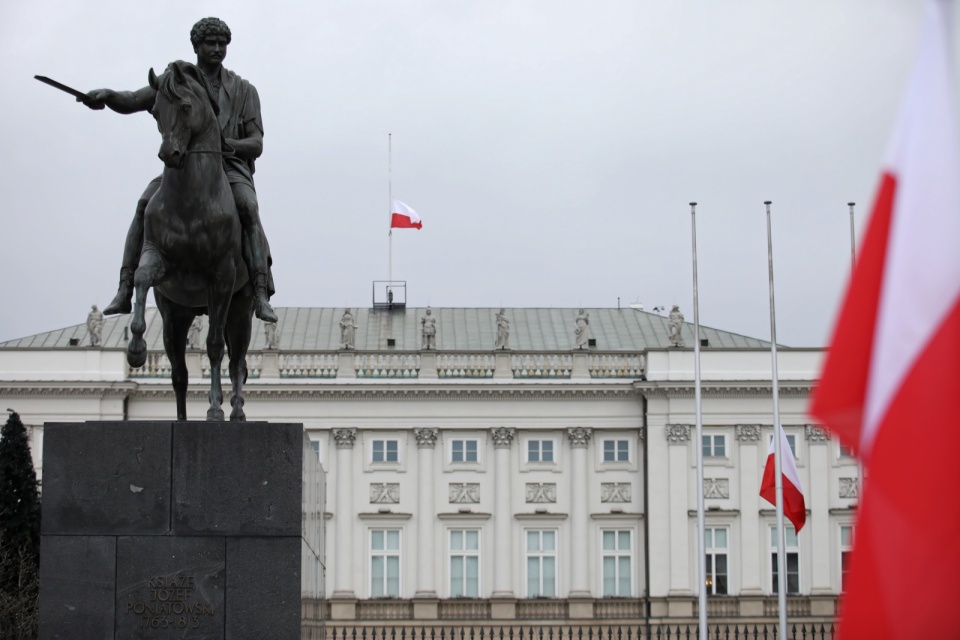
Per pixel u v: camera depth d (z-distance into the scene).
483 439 74.06
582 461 73.56
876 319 8.77
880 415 8.46
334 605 71.88
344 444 73.25
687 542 72.19
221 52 17.91
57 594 15.44
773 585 72.12
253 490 15.62
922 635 8.15
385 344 80.50
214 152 16.45
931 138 8.62
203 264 16.41
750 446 73.00
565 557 73.06
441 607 72.12
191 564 15.52
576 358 74.56
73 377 71.38
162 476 15.59
